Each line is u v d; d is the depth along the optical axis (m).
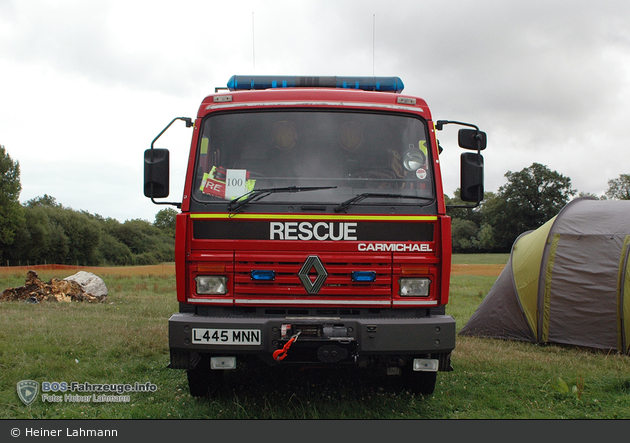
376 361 4.66
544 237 8.71
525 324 8.61
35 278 14.33
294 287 4.39
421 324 4.29
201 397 5.16
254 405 4.89
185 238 4.43
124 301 14.45
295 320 4.28
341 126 4.76
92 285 14.42
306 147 4.71
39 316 10.25
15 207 55.78
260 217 4.41
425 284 4.46
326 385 5.66
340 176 4.62
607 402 5.22
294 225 4.41
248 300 4.39
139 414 4.62
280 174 4.62
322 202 4.49
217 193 4.54
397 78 5.70
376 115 4.79
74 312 11.12
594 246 8.17
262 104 4.75
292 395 5.13
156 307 12.55
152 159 4.56
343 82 5.65
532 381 5.96
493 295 9.34
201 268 4.41
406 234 4.47
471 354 7.21
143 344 7.47
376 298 4.42
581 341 8.01
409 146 4.73
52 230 63.56
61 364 6.19
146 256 83.44
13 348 6.92
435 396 5.32
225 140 4.71
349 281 4.40
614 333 7.75
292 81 5.64
